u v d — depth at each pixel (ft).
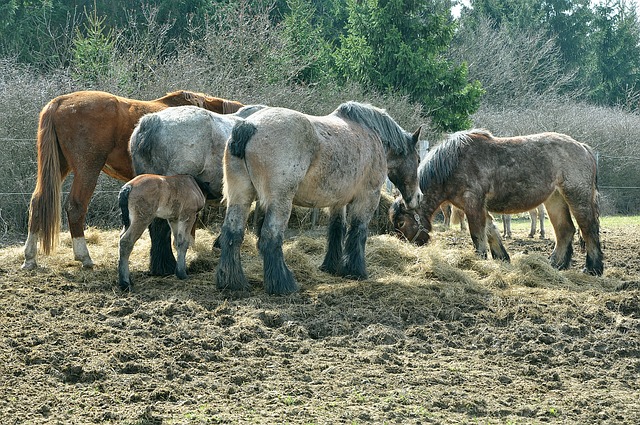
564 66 173.78
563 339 25.00
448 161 36.45
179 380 20.16
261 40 73.36
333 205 30.32
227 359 21.94
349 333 24.88
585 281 34.60
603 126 101.35
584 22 178.09
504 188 36.58
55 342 22.44
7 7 95.20
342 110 31.83
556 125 101.55
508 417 18.51
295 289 28.68
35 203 31.45
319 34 113.39
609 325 26.84
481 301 28.60
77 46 72.38
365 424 17.52
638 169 95.96
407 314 26.84
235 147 27.25
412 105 92.63
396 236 39.37
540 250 46.85
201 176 31.50
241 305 26.73
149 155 30.63
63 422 17.25
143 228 28.66
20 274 30.78
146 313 25.17
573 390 20.66
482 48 145.59
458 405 18.99
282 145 26.99
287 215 27.73
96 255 34.68
